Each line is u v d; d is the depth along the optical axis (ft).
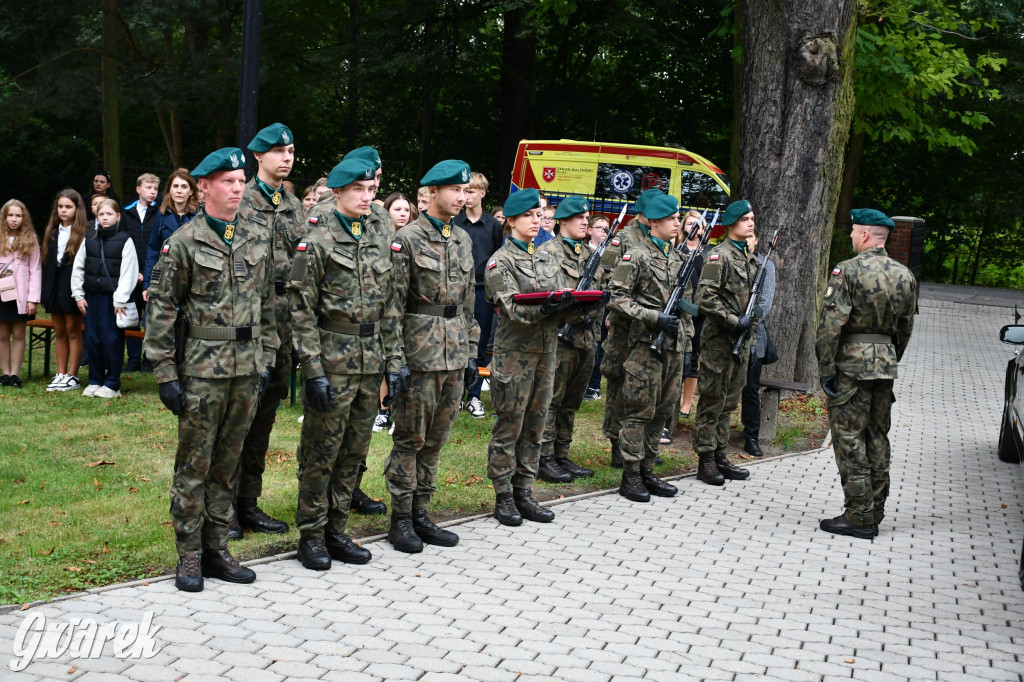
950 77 53.06
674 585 17.69
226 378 15.89
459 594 16.69
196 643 14.16
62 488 21.39
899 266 21.22
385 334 17.70
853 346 21.18
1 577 15.99
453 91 80.84
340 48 74.64
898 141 92.22
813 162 34.96
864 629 16.14
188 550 16.20
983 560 20.16
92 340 30.53
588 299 20.16
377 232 17.75
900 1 49.44
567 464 25.39
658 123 91.09
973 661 15.02
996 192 102.53
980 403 39.55
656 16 77.05
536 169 55.57
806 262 35.45
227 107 71.20
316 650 14.17
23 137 63.00
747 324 24.21
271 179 19.20
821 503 23.93
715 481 25.18
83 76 59.77
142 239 30.86
